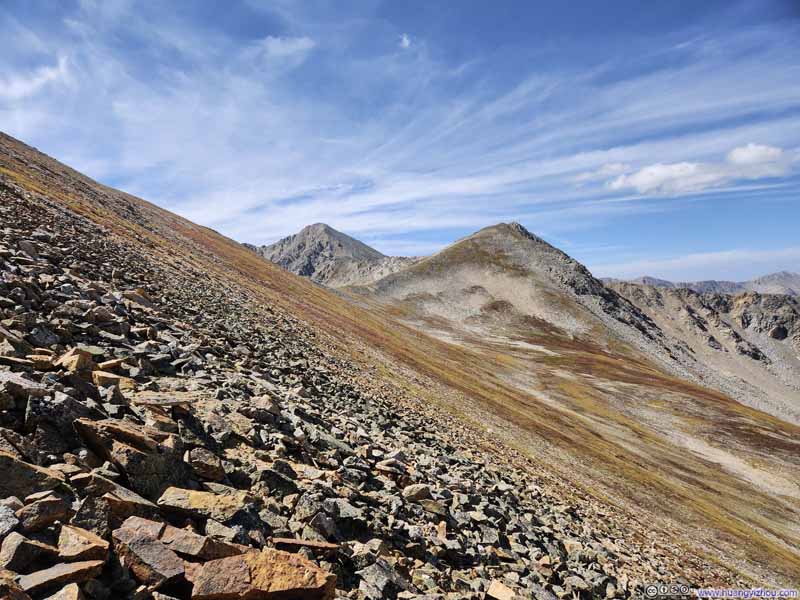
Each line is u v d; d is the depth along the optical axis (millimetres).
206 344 15156
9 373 5914
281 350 22234
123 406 7172
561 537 15336
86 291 12617
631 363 172000
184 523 5676
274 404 11203
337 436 13125
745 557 36375
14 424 5379
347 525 8203
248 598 4750
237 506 6211
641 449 73875
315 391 18172
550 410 77938
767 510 60969
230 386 11672
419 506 11031
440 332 180375
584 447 53000
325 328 47344
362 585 6688
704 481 66125
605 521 23828
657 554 22516
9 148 50156
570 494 26844
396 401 27578
